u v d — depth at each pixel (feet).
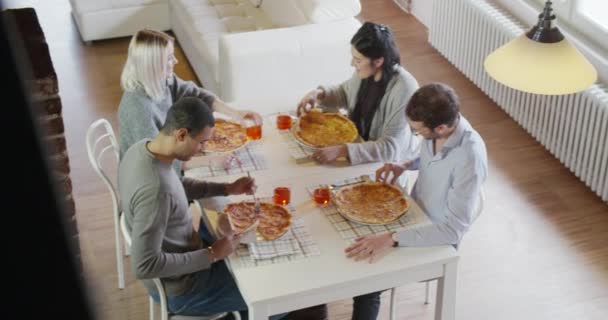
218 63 13.93
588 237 12.15
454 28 16.63
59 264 0.91
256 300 7.03
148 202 7.16
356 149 9.21
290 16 14.66
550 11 6.73
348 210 8.30
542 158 14.14
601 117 12.46
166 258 7.31
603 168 12.57
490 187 13.33
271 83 13.60
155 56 9.13
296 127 9.80
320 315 10.12
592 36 13.57
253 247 7.70
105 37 18.25
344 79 13.98
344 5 13.97
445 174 8.28
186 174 8.95
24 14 9.86
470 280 11.20
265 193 8.70
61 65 17.42
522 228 12.32
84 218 12.48
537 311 10.66
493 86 15.57
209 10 16.40
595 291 11.03
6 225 0.87
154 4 18.30
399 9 20.04
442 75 16.98
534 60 6.68
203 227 9.12
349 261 7.59
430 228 7.89
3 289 0.87
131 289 10.92
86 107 15.75
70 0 18.72
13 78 0.87
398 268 7.51
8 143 0.87
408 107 8.00
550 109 13.88
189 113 7.11
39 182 0.89
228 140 9.57
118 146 10.35
